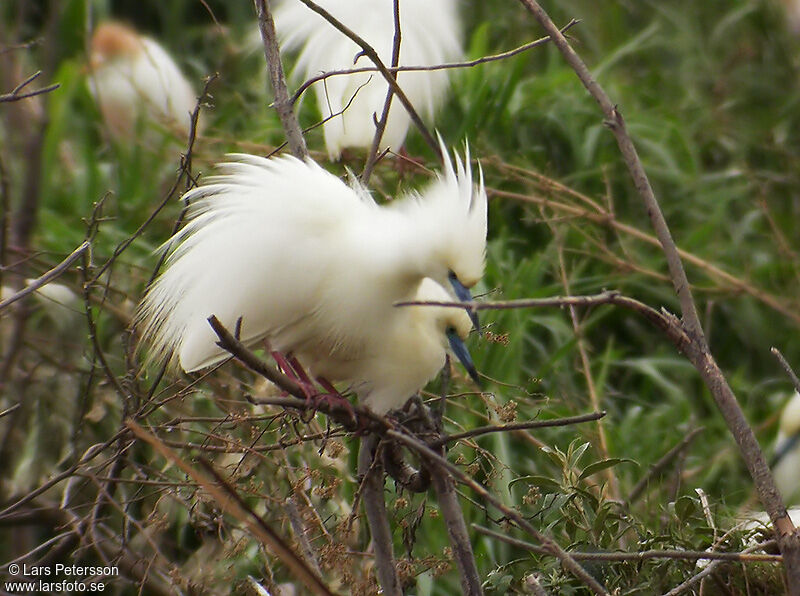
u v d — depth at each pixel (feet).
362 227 25.93
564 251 42.34
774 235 44.57
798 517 29.60
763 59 52.49
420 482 23.56
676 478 30.45
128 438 27.66
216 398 29.94
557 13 52.60
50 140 41.91
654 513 30.42
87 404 33.01
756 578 25.23
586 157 45.11
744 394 41.73
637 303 19.57
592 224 42.86
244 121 47.65
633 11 54.19
